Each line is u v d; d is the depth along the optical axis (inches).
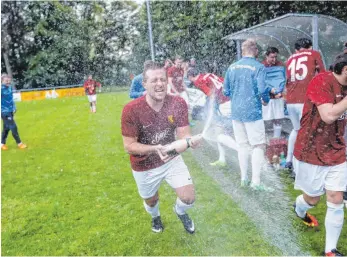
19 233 97.0
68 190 127.0
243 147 101.5
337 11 271.3
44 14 611.5
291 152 114.4
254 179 100.4
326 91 67.3
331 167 70.6
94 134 209.2
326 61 157.1
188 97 109.6
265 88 96.7
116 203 111.7
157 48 216.4
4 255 86.5
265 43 183.9
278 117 132.0
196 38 239.9
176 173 79.3
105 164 153.8
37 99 534.9
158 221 90.4
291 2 278.5
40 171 152.6
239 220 88.2
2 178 145.6
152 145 74.9
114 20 271.6
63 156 173.3
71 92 542.9
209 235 84.7
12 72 682.8
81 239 91.1
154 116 74.1
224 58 235.3
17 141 197.9
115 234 92.0
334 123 68.4
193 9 247.3
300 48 107.7
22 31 648.4
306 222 84.7
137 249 83.9
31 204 116.4
